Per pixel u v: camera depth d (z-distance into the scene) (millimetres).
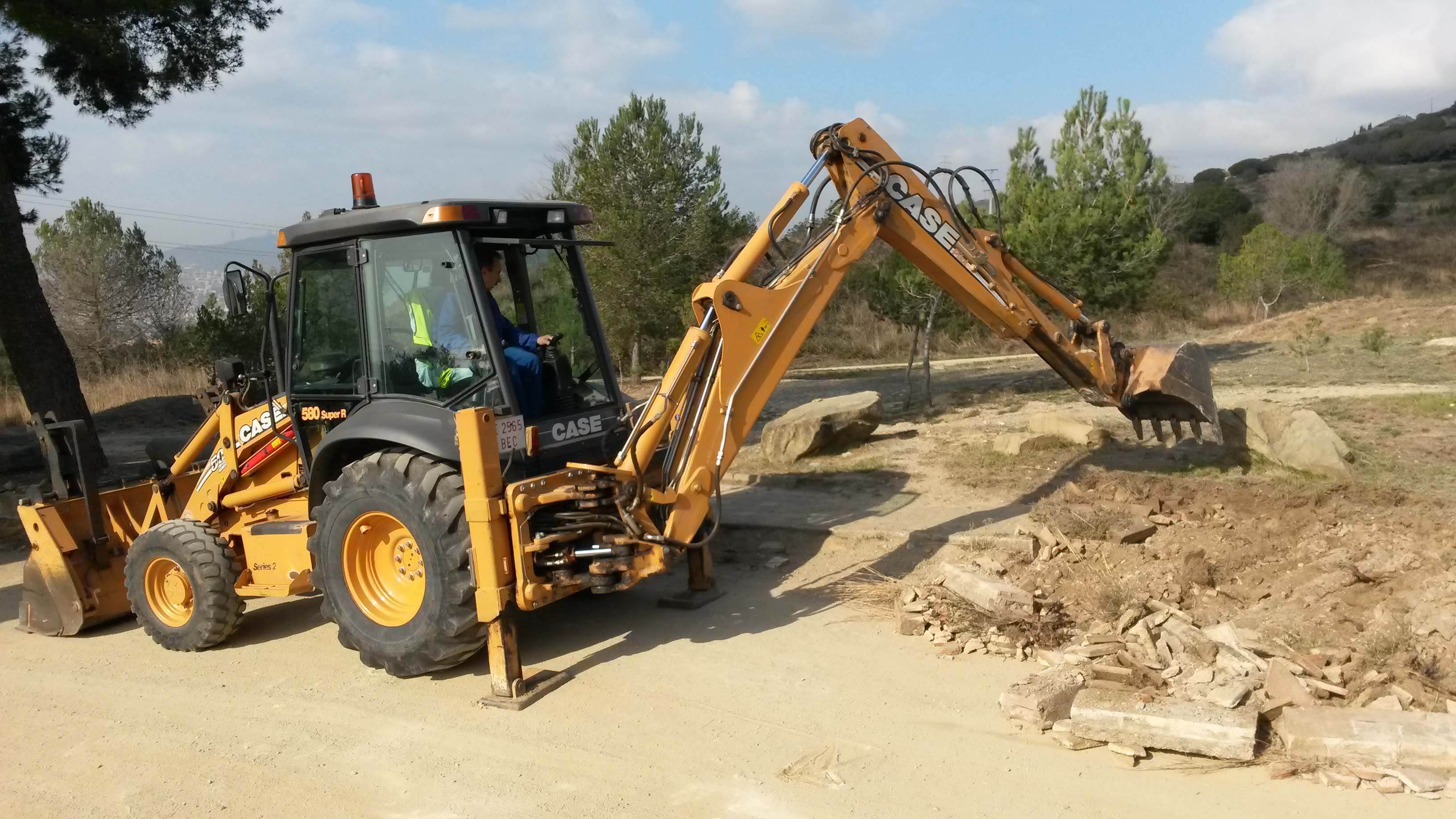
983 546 7094
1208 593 5875
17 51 12367
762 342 6086
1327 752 4082
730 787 4289
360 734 5016
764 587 7012
